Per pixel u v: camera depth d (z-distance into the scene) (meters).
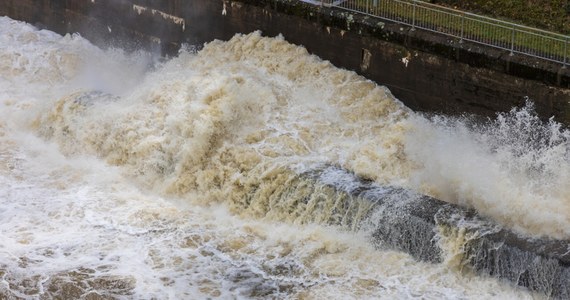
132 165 29.97
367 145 28.17
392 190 26.02
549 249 22.98
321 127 29.19
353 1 30.88
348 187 26.06
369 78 30.72
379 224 25.09
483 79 27.95
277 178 27.03
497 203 24.83
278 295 24.05
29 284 24.56
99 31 38.31
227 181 27.98
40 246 26.08
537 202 24.89
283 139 28.64
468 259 23.80
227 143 28.59
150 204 28.20
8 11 40.81
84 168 30.30
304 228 26.28
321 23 31.22
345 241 25.52
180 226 27.00
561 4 31.19
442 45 28.48
